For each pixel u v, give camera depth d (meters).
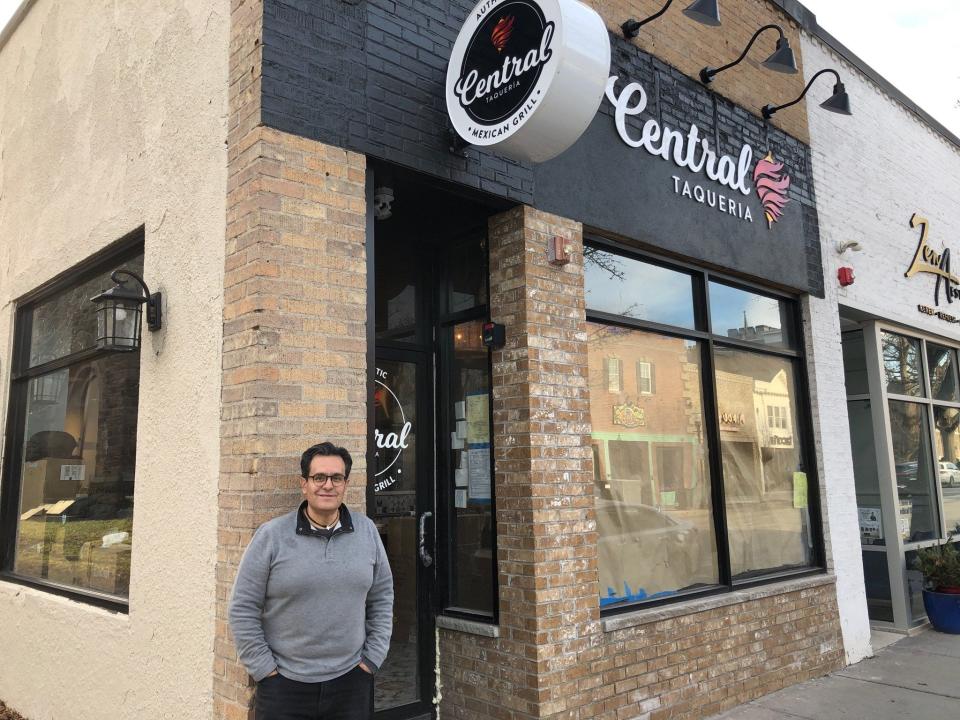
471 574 4.71
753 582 5.81
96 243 4.86
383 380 4.84
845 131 7.83
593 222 4.92
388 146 3.87
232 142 3.62
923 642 7.16
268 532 2.94
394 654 4.59
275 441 3.27
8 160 6.39
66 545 5.05
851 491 6.90
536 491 4.25
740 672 5.36
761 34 6.88
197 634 3.51
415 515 4.84
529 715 4.09
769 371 6.59
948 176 9.69
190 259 3.86
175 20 4.26
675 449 5.51
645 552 5.12
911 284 8.52
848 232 7.57
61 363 5.43
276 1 3.58
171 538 3.78
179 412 3.81
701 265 5.90
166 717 3.67
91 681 4.35
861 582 6.76
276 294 3.36
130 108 4.63
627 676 4.54
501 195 4.38
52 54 5.79
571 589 4.32
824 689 5.69
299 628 2.87
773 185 6.64
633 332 5.38
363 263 3.68
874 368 7.96
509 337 4.49
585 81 3.48
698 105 5.98
